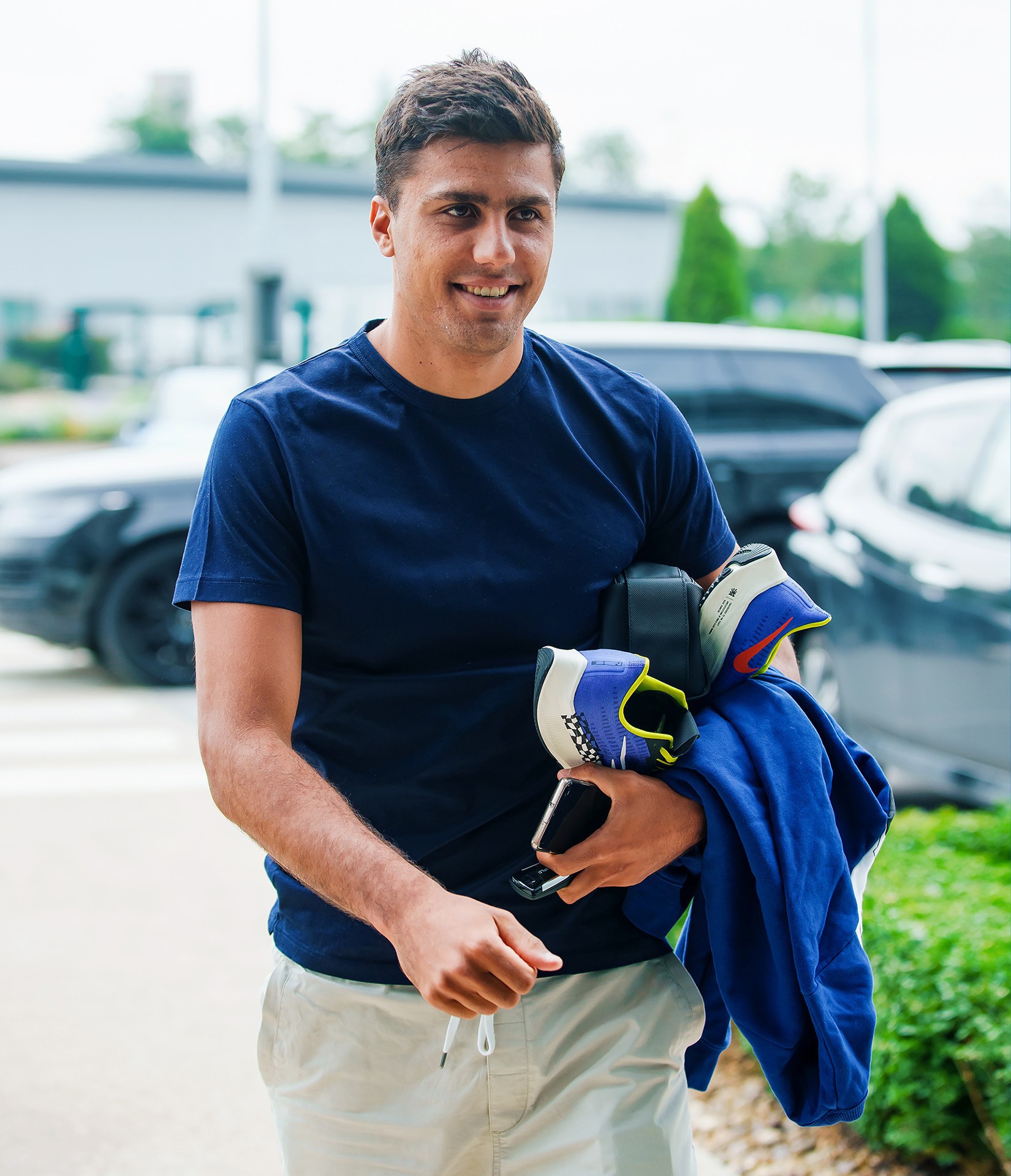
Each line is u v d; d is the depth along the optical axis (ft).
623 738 4.85
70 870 15.88
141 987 12.66
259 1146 9.85
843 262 162.40
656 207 91.66
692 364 26.45
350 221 81.92
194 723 22.58
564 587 5.32
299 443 5.18
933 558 15.46
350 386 5.34
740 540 26.40
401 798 5.27
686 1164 5.47
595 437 5.58
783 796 5.16
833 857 5.24
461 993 4.24
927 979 8.94
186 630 24.80
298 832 4.63
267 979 5.65
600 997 5.39
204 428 32.53
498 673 5.24
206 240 85.92
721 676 5.48
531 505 5.34
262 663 5.02
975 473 15.62
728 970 5.16
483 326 5.08
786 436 26.61
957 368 27.09
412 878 4.43
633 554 5.57
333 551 5.12
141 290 85.76
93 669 26.91
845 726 16.97
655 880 5.40
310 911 5.41
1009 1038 8.35
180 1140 9.94
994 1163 8.73
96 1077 10.91
